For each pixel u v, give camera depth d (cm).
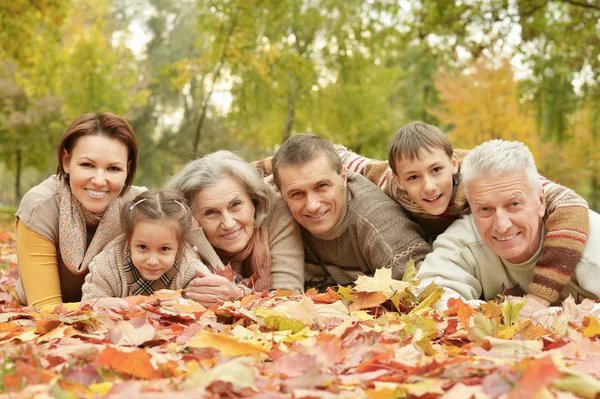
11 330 264
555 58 1494
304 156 371
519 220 325
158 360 203
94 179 353
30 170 5169
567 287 343
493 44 1405
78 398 156
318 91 2211
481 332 242
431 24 1402
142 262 352
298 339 241
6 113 2833
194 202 384
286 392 172
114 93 2427
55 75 1973
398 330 250
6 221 1739
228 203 380
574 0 1401
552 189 352
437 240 369
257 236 398
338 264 417
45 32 1572
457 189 377
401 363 192
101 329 260
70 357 201
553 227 335
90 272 356
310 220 386
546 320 273
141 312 294
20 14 1439
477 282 358
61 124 2862
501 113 2039
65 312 308
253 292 359
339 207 387
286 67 1984
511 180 321
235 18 1875
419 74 3017
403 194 394
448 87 2097
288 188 378
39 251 362
